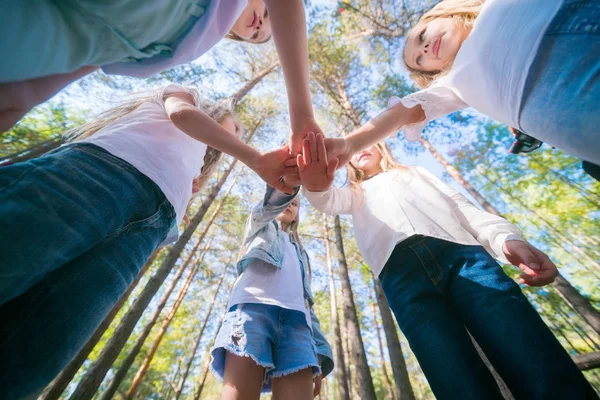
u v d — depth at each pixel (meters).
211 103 1.67
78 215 0.71
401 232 1.32
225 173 6.85
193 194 1.68
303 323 1.54
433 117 1.23
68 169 0.77
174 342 9.56
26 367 0.60
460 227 1.30
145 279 7.91
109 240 0.85
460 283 1.14
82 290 0.74
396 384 3.53
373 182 1.72
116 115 1.32
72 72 0.78
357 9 6.93
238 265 1.81
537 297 7.52
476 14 1.24
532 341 0.88
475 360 0.99
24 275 0.61
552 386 0.80
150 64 0.88
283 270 1.69
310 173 0.95
